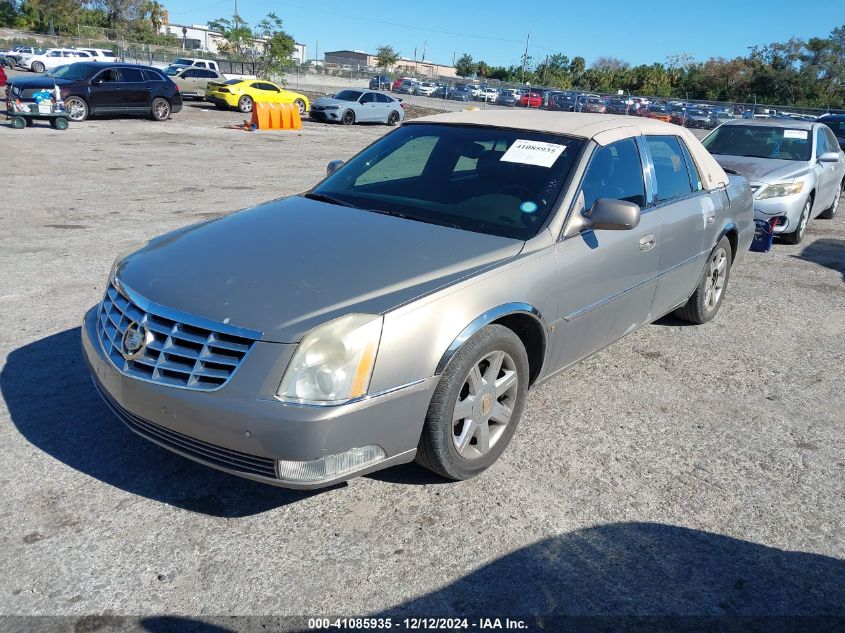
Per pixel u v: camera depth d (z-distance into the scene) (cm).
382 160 449
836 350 560
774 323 617
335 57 13700
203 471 340
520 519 318
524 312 339
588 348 418
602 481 353
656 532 315
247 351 277
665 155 490
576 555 296
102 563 277
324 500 324
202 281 308
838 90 7681
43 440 359
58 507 308
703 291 566
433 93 5650
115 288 333
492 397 340
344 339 279
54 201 977
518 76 9506
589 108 4644
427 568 284
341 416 276
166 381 288
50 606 254
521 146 419
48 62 4269
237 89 2830
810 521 330
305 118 3073
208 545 290
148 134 1920
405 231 359
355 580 275
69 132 1823
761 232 862
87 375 434
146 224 861
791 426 426
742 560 300
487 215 381
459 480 341
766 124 1001
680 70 8494
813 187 904
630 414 429
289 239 346
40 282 613
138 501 315
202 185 1177
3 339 484
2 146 1489
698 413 437
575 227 379
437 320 302
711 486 355
